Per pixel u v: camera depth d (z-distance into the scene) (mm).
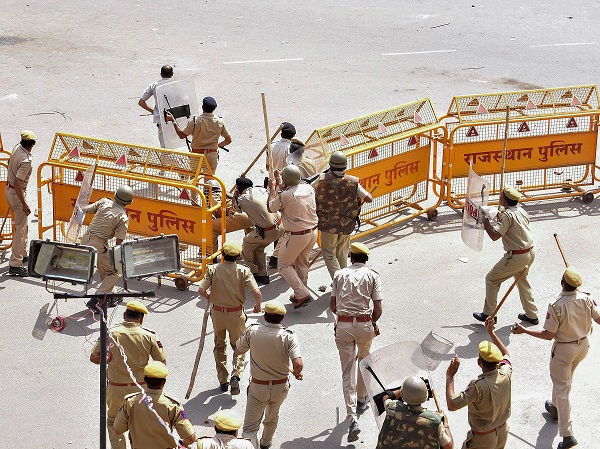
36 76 18469
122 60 19438
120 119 16594
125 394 8172
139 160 11781
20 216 11406
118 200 10453
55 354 9961
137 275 7648
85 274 7602
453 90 17844
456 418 8992
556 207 13719
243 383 9523
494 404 7488
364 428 8883
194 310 10930
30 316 10664
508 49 20172
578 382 9562
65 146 12078
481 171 13500
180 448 7160
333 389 9461
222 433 7031
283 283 11625
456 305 11070
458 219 13383
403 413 7059
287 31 21359
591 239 12695
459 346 10211
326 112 16844
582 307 8422
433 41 20672
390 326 10602
